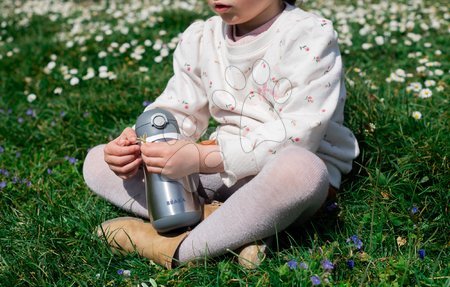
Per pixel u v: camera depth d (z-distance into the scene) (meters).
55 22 6.64
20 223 2.42
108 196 2.46
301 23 2.23
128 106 3.66
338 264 1.96
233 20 2.26
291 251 2.10
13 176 2.93
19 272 2.08
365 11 5.81
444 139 2.65
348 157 2.39
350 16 5.50
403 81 3.61
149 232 2.16
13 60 4.99
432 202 2.33
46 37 5.88
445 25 5.13
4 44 5.68
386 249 2.10
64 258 2.15
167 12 5.70
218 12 2.25
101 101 3.80
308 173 1.93
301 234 2.24
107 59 4.64
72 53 4.90
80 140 3.33
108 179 2.44
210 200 2.43
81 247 2.21
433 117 3.05
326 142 2.32
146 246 2.12
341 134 2.35
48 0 7.97
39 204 2.55
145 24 5.46
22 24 6.50
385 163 2.59
